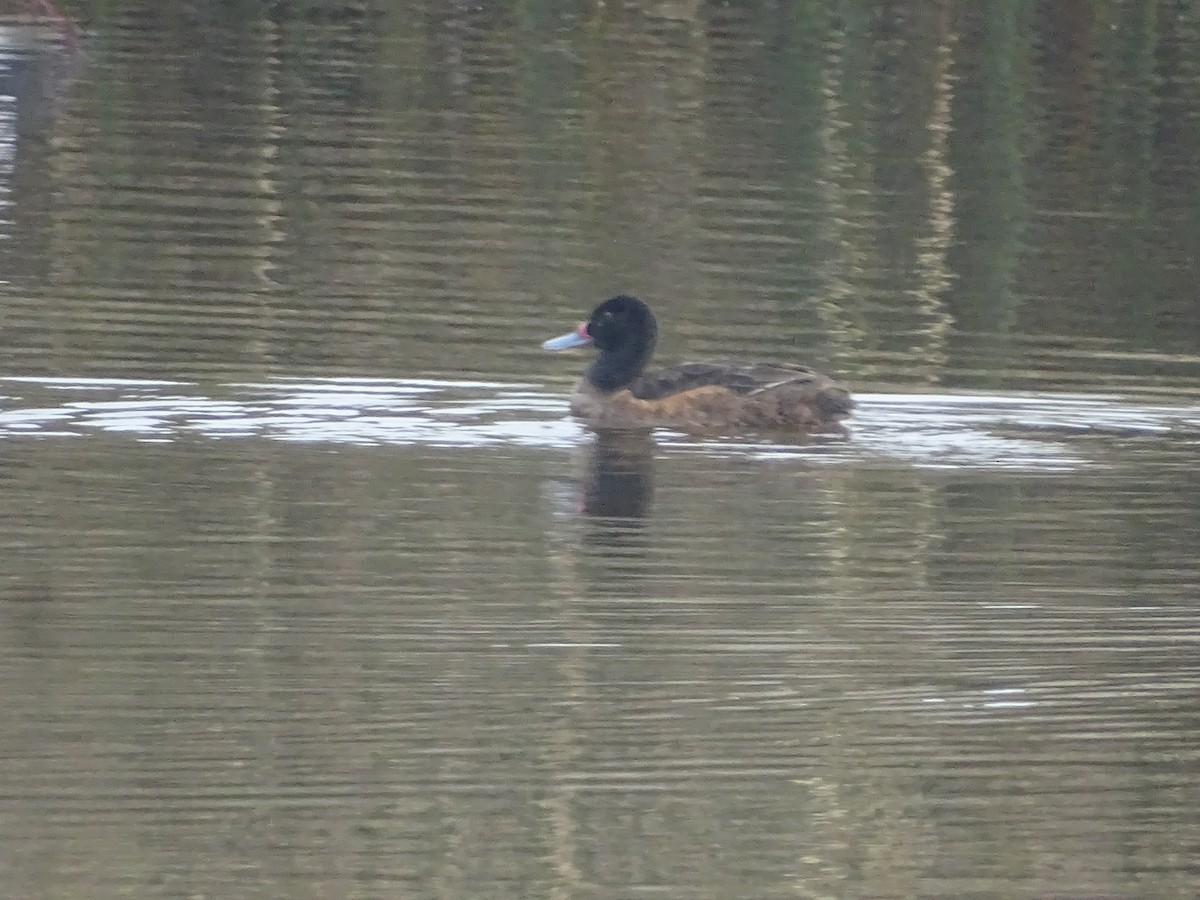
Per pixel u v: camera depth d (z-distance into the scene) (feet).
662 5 105.50
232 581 41.98
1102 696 38.50
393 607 41.04
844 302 66.64
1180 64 97.14
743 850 32.94
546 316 63.26
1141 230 76.33
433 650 39.22
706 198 77.25
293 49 96.27
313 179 77.20
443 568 43.09
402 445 51.06
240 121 84.48
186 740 35.35
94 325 59.47
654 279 67.72
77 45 95.76
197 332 59.41
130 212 71.97
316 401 54.13
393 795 34.01
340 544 44.14
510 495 47.88
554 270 68.08
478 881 31.71
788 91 92.07
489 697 37.45
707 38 100.07
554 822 33.40
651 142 83.97
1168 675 39.34
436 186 77.05
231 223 71.36
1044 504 48.49
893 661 39.52
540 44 98.84
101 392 53.62
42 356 56.34
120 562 42.70
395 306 63.26
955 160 84.02
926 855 33.09
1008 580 43.62
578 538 45.11
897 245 73.15
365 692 37.32
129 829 32.63
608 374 55.01
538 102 89.40
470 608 41.16
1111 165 84.48
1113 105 91.61
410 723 36.35
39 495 46.16
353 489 47.62
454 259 68.80
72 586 41.39
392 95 89.61
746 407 53.98
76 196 73.46
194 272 65.67
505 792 34.22
